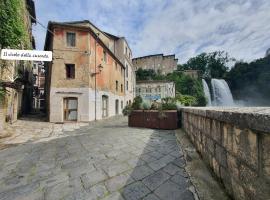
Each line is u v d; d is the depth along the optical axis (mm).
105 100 16281
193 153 3670
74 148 4719
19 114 14328
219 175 2293
